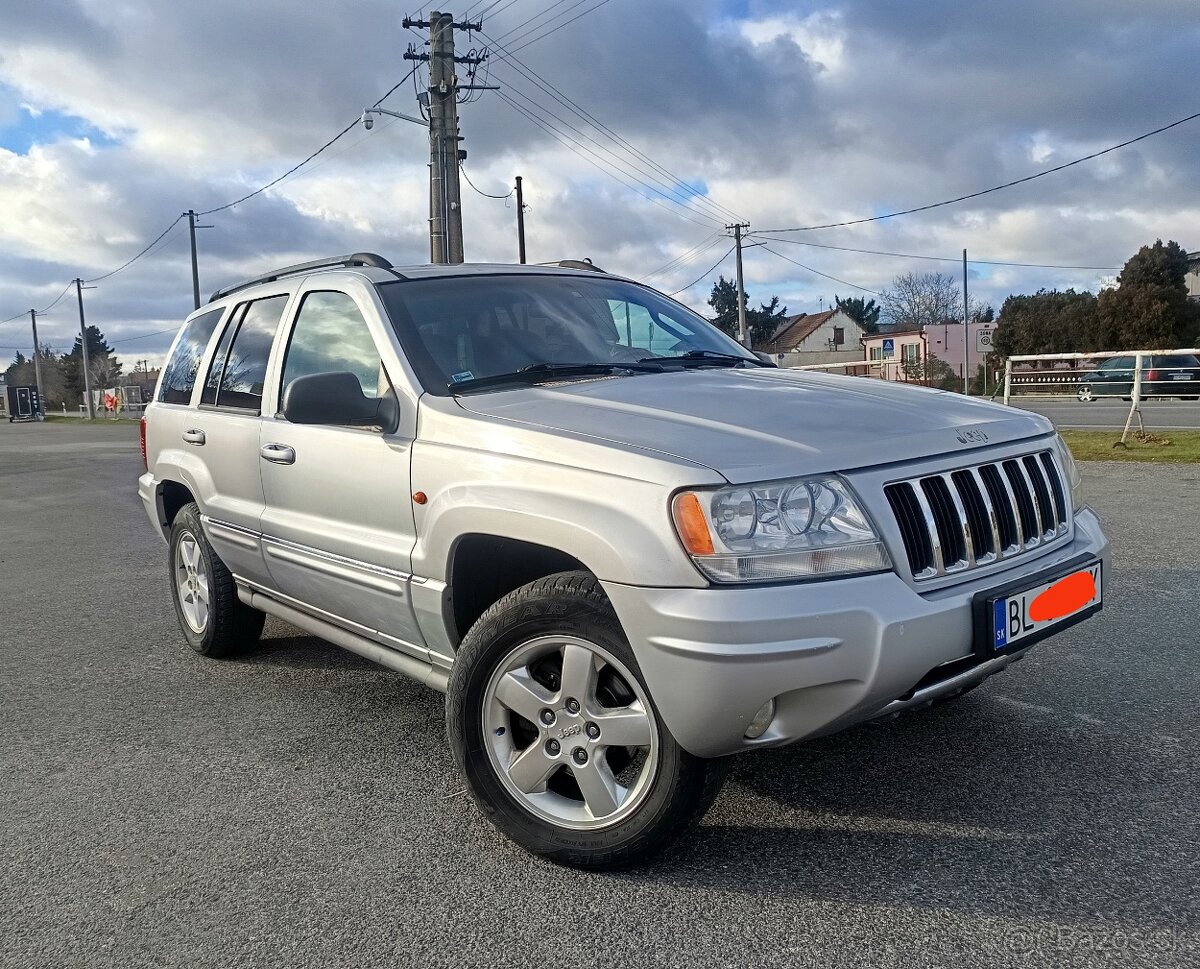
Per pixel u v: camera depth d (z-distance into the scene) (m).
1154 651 4.45
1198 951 2.29
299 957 2.44
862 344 64.44
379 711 4.23
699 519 2.41
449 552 3.01
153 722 4.20
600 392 3.12
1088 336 45.72
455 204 21.30
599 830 2.72
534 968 2.35
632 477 2.53
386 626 3.48
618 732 2.67
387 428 3.30
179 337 5.43
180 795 3.43
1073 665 4.31
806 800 3.15
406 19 21.12
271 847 3.01
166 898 2.74
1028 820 2.95
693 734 2.47
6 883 2.87
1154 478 9.78
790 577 2.41
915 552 2.60
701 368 3.71
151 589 7.15
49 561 8.62
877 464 2.60
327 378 3.19
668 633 2.43
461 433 3.04
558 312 3.86
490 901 2.65
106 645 5.55
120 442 29.75
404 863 2.88
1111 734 3.55
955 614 2.58
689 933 2.46
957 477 2.77
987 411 3.16
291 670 4.87
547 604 2.71
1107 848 2.76
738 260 43.06
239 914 2.64
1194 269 60.31
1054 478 3.14
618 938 2.45
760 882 2.67
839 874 2.70
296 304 4.12
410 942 2.48
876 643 2.42
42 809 3.37
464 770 2.92
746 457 2.50
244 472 4.20
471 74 21.66
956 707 3.88
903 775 3.29
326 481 3.59
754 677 2.37
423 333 3.48
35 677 4.96
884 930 2.43
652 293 4.46
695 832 2.96
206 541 4.79
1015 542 2.88
